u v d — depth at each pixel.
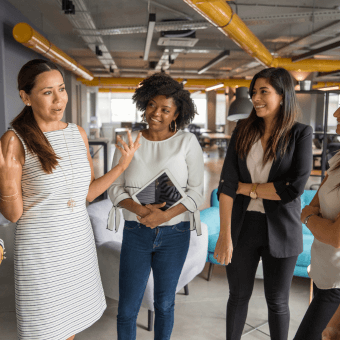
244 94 4.03
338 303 1.29
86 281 1.37
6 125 5.63
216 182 7.96
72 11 5.09
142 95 1.50
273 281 1.57
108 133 21.81
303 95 10.27
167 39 7.45
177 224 1.57
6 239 4.18
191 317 2.33
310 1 6.21
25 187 1.25
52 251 1.26
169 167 1.53
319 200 1.33
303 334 1.35
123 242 1.62
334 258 1.27
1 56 5.43
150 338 2.08
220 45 10.33
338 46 6.80
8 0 5.97
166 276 1.58
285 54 10.51
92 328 2.19
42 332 1.25
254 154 1.52
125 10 6.84
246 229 1.56
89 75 11.56
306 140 1.43
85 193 1.38
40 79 1.20
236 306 1.66
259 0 6.21
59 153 1.30
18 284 1.25
